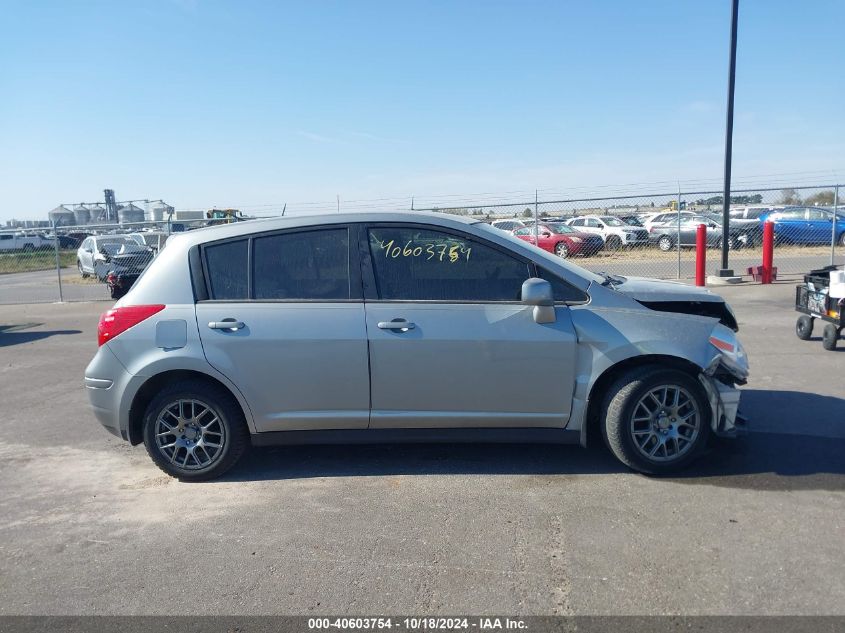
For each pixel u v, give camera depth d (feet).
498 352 15.47
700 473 15.72
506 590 11.28
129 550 13.21
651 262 63.87
